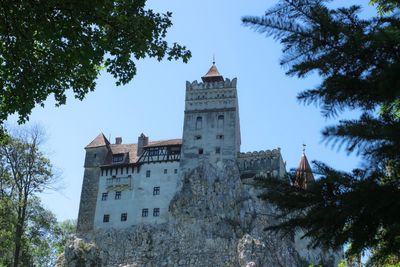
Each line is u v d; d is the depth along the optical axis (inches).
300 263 3331.7
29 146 1713.8
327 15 348.5
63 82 900.6
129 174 3809.1
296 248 3403.1
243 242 3314.5
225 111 3892.7
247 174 3718.0
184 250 3420.3
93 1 765.9
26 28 785.6
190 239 3452.3
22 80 844.6
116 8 853.8
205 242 3417.8
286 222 384.5
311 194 355.9
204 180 3627.0
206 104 3944.4
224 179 3624.5
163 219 3592.5
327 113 360.2
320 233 377.1
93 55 816.9
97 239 3595.0
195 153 3772.1
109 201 3745.1
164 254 3432.6
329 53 352.5
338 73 357.1
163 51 870.4
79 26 789.9
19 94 850.1
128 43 840.3
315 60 355.9
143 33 840.3
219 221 3481.8
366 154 340.2
